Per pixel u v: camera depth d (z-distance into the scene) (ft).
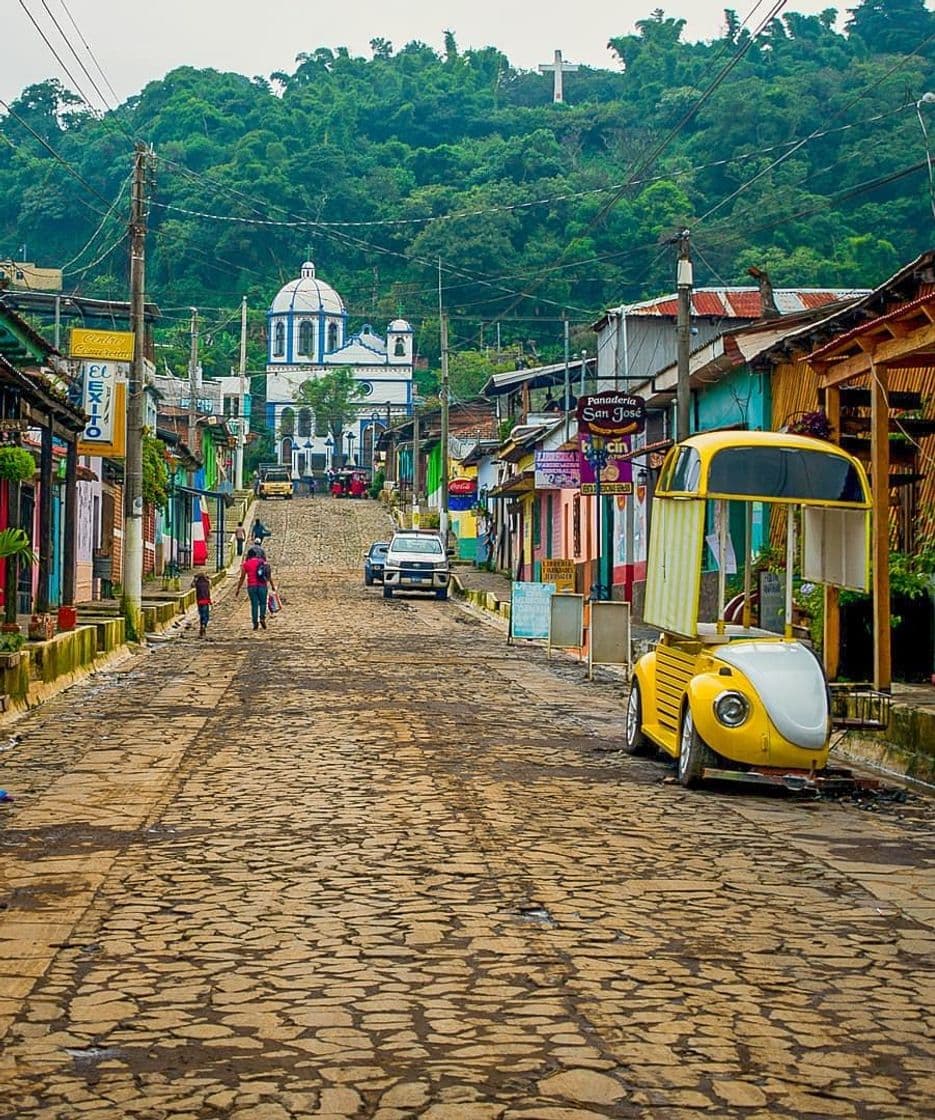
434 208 316.40
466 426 272.92
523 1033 20.07
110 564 129.08
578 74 405.80
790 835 35.45
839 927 26.50
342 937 25.05
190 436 207.21
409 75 395.55
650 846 33.55
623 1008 21.29
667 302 136.46
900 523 64.95
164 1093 17.80
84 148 291.99
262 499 307.99
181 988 22.13
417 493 246.47
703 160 227.20
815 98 220.02
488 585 175.11
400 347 389.39
